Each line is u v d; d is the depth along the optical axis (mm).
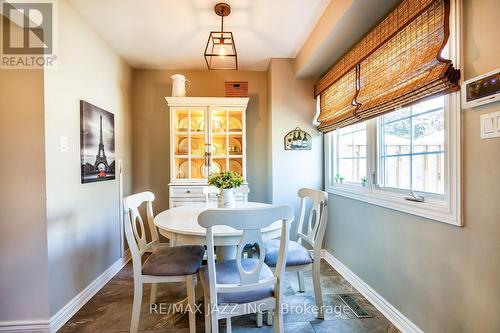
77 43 2021
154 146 3262
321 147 3018
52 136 1707
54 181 1724
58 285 1745
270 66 3047
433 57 1320
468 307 1218
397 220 1728
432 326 1436
